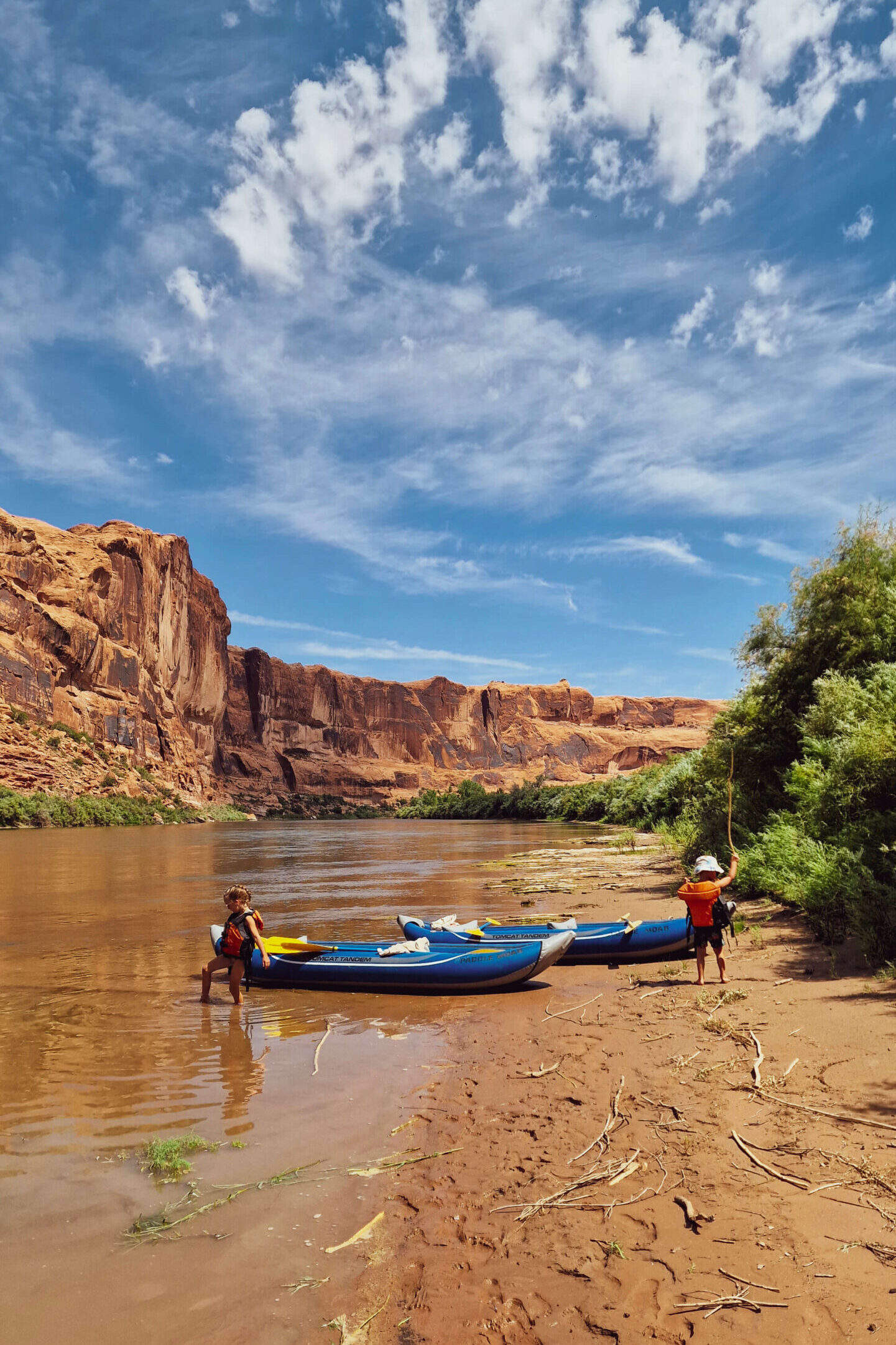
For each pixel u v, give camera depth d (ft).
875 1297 9.20
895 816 30.12
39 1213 12.53
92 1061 20.49
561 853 91.50
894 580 45.88
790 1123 14.24
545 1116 15.88
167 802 328.90
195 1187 13.32
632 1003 24.52
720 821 50.72
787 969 25.67
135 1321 9.73
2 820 208.03
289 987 29.66
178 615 458.91
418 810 499.10
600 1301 9.69
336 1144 15.06
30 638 293.64
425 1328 9.40
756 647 55.67
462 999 27.25
